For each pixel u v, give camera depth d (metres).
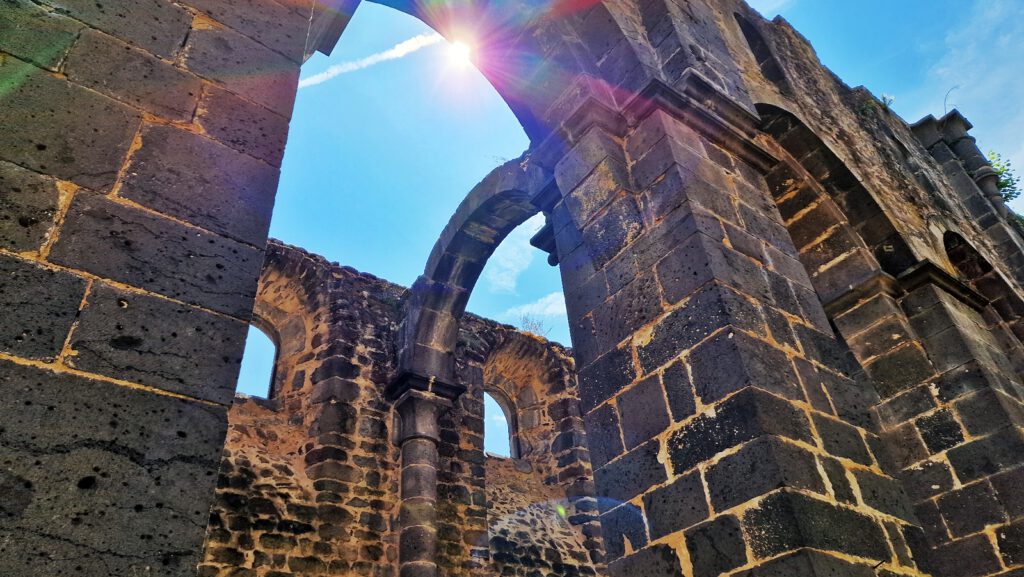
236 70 2.71
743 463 2.96
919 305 5.89
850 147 7.55
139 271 2.00
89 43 2.34
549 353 13.02
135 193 2.14
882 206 6.53
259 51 2.83
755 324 3.53
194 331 2.01
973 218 9.57
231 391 1.98
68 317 1.80
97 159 2.12
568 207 4.73
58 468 1.58
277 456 8.26
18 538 1.45
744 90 5.79
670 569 3.03
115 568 1.54
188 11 2.71
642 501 3.31
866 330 5.95
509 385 13.21
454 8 6.00
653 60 5.29
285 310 10.35
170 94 2.44
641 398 3.60
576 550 10.73
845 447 3.35
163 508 1.68
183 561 1.64
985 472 4.85
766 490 2.81
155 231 2.11
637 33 5.48
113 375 1.79
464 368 11.30
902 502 3.40
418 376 9.30
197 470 1.79
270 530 7.25
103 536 1.56
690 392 3.35
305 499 7.85
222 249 2.23
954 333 5.54
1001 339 6.88
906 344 5.67
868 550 2.89
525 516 10.73
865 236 6.50
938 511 4.98
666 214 4.07
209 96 2.55
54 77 2.19
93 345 1.80
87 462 1.63
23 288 1.77
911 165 9.23
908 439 5.36
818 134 6.73
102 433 1.69
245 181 2.44
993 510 4.71
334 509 7.95
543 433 12.60
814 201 6.66
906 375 5.58
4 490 1.49
